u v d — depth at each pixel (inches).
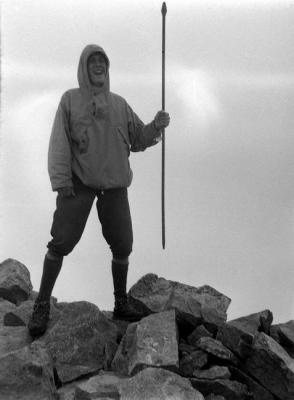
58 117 137.9
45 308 144.2
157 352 123.5
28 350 123.2
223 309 162.1
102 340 140.7
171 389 108.0
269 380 127.6
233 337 133.6
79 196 140.4
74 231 141.0
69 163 137.2
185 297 153.6
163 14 143.1
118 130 141.5
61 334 138.8
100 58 138.0
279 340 150.0
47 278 143.3
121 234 149.3
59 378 128.5
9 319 157.8
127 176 144.9
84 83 138.3
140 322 135.1
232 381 125.8
